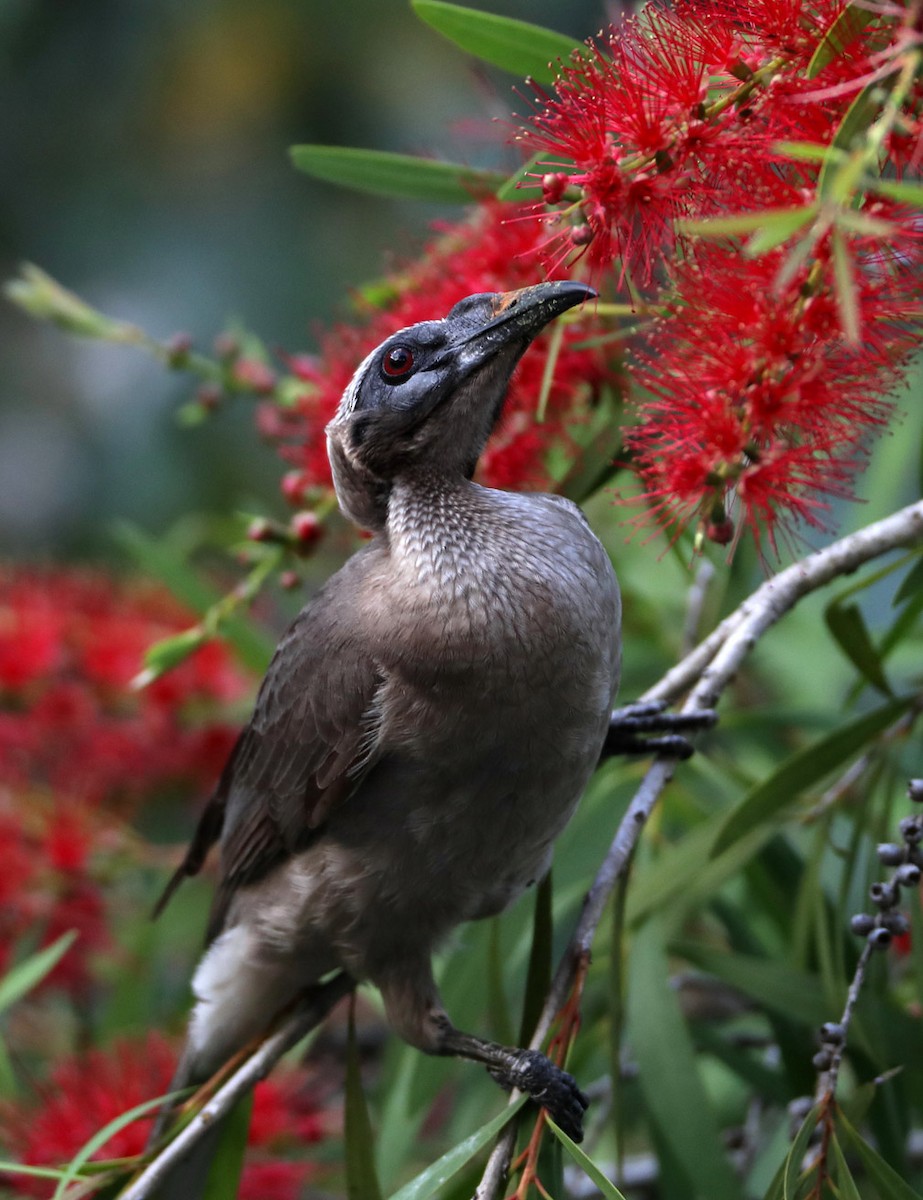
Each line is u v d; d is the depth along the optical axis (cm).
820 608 1009
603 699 687
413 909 718
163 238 1465
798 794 721
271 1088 850
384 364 724
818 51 554
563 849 823
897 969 864
